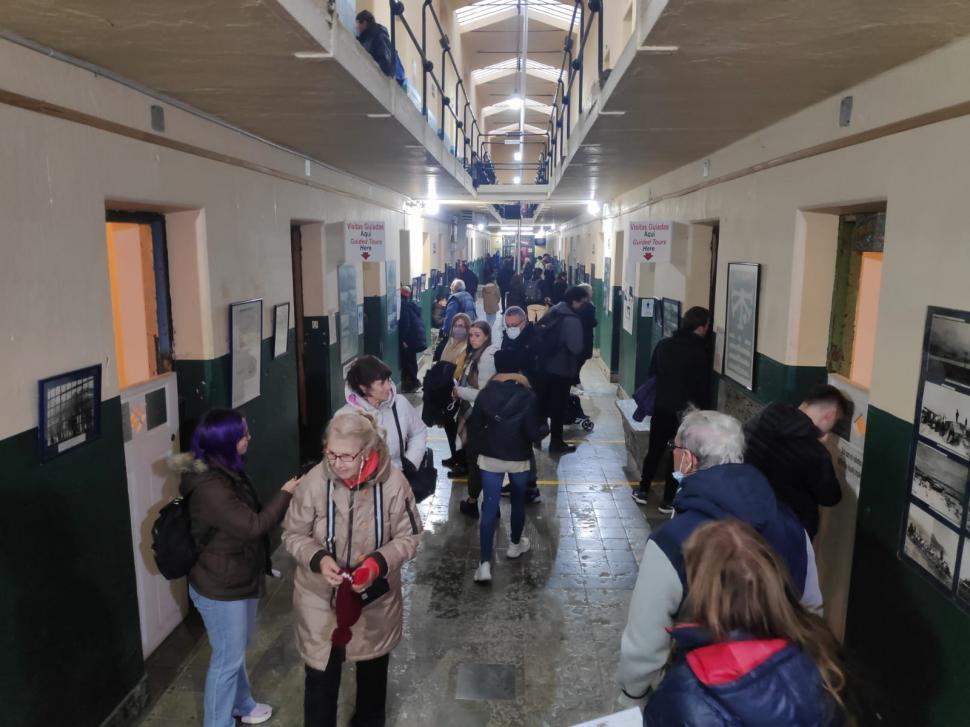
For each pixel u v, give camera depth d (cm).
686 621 170
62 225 281
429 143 594
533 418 468
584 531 557
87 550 299
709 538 169
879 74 314
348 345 784
